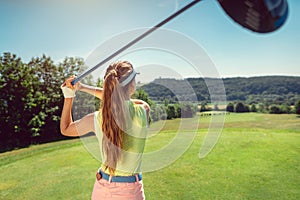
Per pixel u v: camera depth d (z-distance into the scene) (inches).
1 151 243.4
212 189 134.1
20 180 151.1
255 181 143.2
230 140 220.7
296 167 161.9
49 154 200.1
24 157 195.3
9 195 132.3
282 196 126.4
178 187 135.8
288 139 225.1
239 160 173.3
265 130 261.3
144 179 145.6
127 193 55.1
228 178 146.3
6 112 290.8
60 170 165.6
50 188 139.2
